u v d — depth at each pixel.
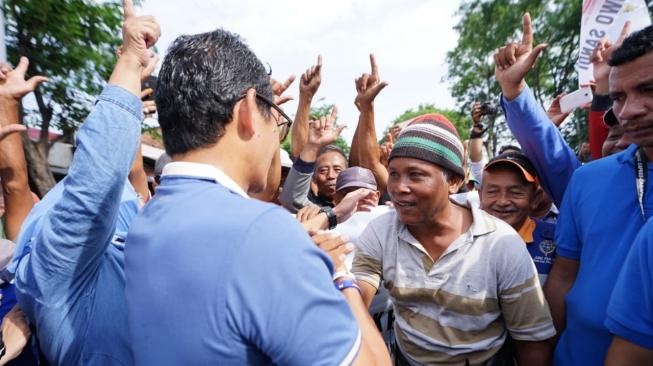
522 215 1.99
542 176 1.97
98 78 11.33
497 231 1.55
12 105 1.84
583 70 2.62
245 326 0.82
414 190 1.49
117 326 1.10
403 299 1.64
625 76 1.28
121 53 1.15
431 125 1.54
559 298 1.67
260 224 0.86
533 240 2.01
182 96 0.96
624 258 1.37
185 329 0.84
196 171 0.97
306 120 2.78
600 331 1.41
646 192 1.36
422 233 1.61
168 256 0.88
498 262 1.52
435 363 1.61
